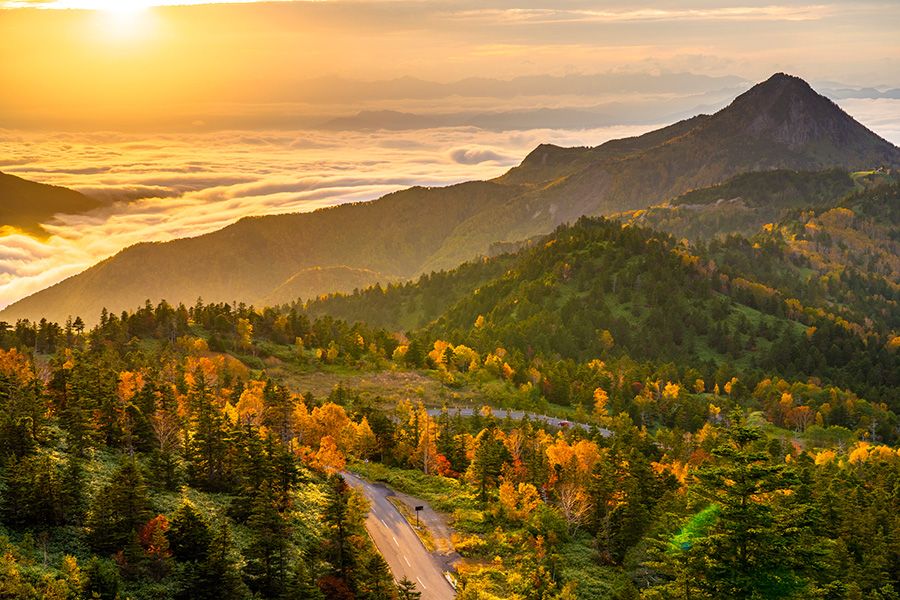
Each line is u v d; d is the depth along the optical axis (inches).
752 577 1952.5
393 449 5659.5
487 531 4271.7
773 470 1984.5
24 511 3026.6
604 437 7052.2
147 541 3016.7
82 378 4564.5
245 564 3149.6
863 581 3385.8
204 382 6186.0
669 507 3870.6
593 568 3843.5
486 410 7204.7
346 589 3120.1
